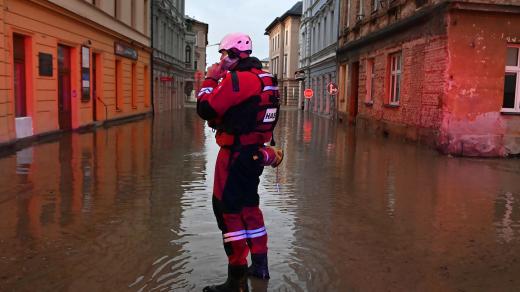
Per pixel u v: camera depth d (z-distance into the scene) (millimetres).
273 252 4527
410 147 13250
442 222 5641
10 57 11703
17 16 12203
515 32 11562
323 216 5844
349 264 4250
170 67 38281
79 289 3631
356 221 5641
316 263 4262
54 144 12734
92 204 6195
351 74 22891
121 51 22859
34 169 8727
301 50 44219
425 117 13070
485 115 11648
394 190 7406
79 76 17188
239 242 3600
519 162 10695
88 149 11820
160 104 34750
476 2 11156
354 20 22094
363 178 8430
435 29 12227
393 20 16078
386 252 4578
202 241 4785
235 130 3525
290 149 12820
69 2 15875
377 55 17922
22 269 3994
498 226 5500
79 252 4410
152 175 8336
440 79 11938
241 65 3617
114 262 4188
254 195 3711
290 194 7074
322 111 33219
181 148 12461
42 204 6148
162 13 33656
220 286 3664
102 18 19703
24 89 13273
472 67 11539
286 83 58500
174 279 3855
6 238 4773
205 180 7945
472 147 11469
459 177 8609
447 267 4223
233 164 3551
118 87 23406
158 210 5945
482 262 4363
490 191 7395
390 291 3703
